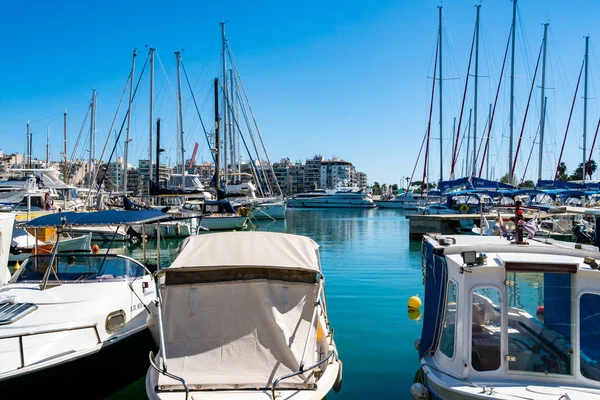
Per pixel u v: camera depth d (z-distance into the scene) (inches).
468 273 229.9
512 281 226.7
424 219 1200.8
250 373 235.5
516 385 218.4
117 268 368.8
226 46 1921.8
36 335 272.4
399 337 410.6
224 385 228.5
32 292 325.4
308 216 2439.7
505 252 243.8
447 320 249.3
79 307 305.0
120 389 315.3
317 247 318.3
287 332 252.2
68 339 280.8
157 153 1775.3
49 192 1248.2
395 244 1114.7
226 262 276.5
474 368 227.8
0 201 1135.0
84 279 356.5
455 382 224.8
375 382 319.6
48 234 769.6
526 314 225.5
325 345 278.8
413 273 719.7
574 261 226.4
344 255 921.5
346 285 629.0
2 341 265.1
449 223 1190.3
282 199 1969.7
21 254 725.9
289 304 264.7
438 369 240.8
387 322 454.3
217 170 1510.8
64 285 342.0
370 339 405.4
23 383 251.8
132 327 323.3
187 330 254.1
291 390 227.6
